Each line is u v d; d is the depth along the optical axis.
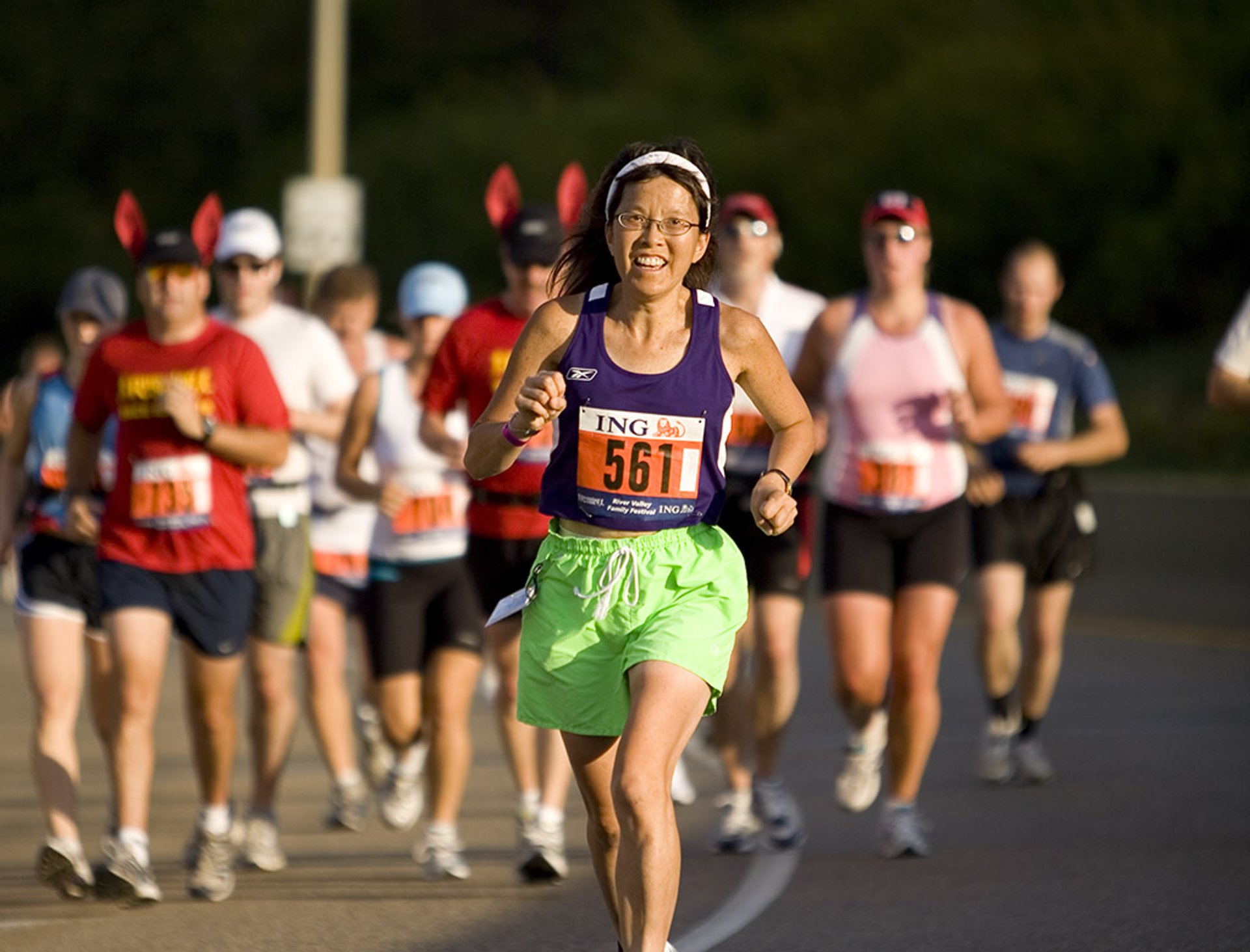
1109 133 114.94
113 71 175.12
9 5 175.38
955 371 26.67
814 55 139.12
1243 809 29.70
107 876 22.53
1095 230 114.25
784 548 27.48
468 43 182.00
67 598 24.27
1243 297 109.81
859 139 124.69
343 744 29.75
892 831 26.41
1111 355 110.44
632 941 15.91
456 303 28.30
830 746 37.00
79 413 23.58
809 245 123.81
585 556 17.19
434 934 22.06
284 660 26.70
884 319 26.86
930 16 135.50
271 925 22.56
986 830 28.39
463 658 26.25
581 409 16.97
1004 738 32.84
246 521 23.91
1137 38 116.62
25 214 170.25
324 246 68.31
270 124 177.62
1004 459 34.09
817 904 23.34
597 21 176.00
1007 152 116.88
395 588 27.92
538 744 25.12
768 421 17.72
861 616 26.28
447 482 27.97
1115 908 22.77
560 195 26.25
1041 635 33.19
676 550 17.14
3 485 26.41
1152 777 32.84
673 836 15.99
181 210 175.62
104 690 26.23
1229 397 22.89
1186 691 43.59
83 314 25.86
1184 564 57.56
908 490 26.28
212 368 23.59
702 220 16.89
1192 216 109.56
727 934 21.86
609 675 17.25
